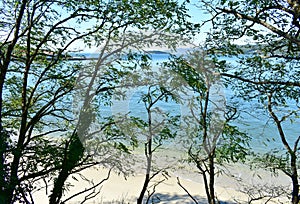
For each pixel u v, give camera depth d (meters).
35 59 6.03
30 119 5.79
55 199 5.06
